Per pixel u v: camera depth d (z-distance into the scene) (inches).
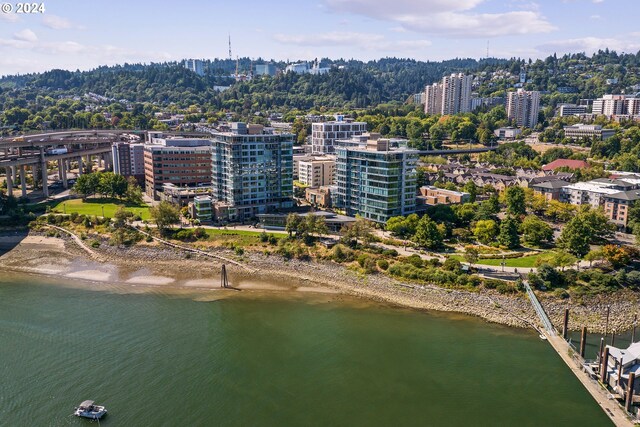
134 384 5433.1
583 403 5157.5
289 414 5029.5
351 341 6382.9
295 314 7170.3
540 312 6815.9
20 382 5418.3
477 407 5118.1
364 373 5698.8
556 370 5708.7
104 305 7465.6
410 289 7711.6
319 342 6363.2
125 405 5093.5
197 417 4958.2
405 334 6540.4
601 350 5585.6
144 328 6697.8
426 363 5880.9
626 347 6087.6
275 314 7170.3
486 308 7081.7
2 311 7194.9
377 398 5280.5
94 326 6742.1
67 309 7298.2
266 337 6496.1
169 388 5383.9
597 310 6875.0
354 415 5019.7
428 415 5027.1
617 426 4813.0
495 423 4896.7
